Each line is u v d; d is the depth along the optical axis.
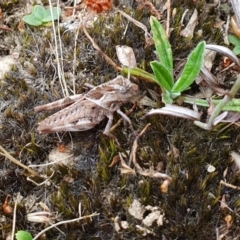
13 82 0.10
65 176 0.09
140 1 0.11
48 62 0.10
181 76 0.09
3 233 0.09
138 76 0.10
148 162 0.09
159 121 0.09
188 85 0.09
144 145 0.09
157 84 0.10
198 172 0.09
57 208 0.09
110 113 0.09
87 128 0.09
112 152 0.09
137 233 0.09
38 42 0.11
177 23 0.10
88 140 0.10
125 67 0.10
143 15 0.11
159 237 0.09
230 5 0.11
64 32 0.11
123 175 0.09
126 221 0.09
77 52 0.10
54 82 0.10
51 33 0.11
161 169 0.09
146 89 0.10
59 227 0.09
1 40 0.11
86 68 0.10
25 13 0.11
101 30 0.11
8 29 0.11
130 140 0.09
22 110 0.10
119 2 0.11
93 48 0.10
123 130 0.09
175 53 0.10
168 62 0.09
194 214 0.09
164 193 0.09
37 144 0.10
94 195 0.09
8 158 0.09
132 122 0.10
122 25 0.10
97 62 0.10
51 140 0.10
